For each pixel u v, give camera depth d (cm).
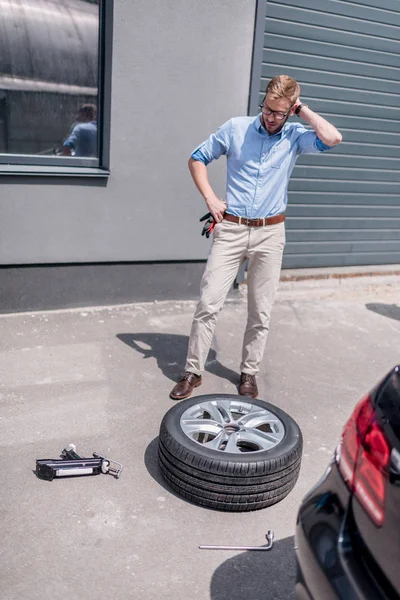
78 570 254
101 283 528
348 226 664
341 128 628
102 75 485
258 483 291
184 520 289
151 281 546
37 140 488
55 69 477
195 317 392
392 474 171
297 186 626
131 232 520
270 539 276
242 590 250
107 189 502
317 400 414
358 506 180
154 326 509
